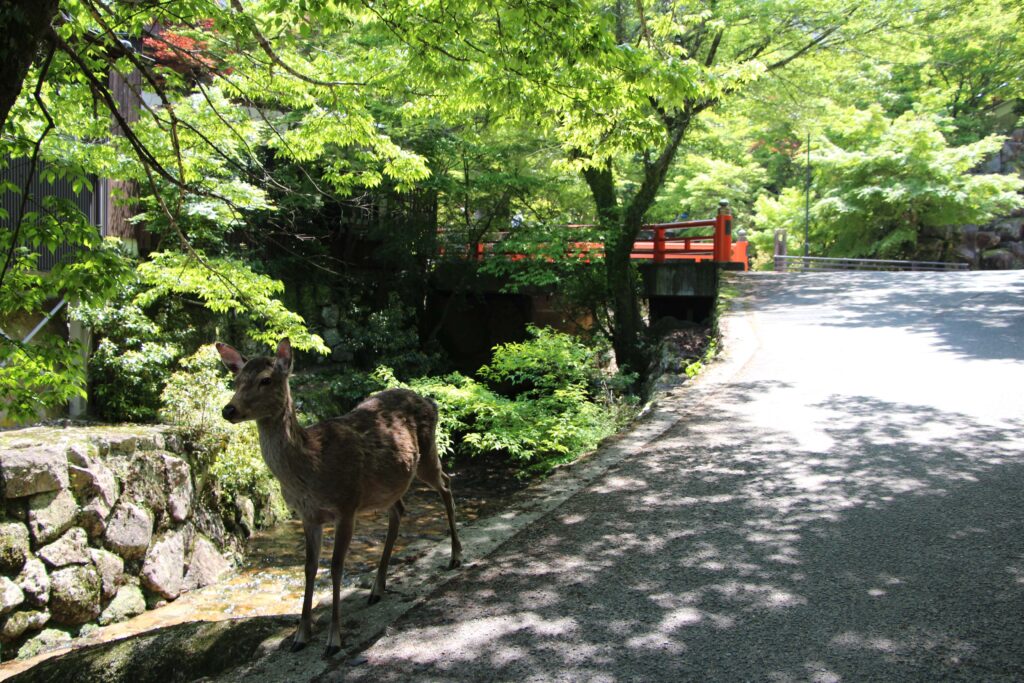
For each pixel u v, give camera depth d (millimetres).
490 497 10930
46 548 6844
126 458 8031
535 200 17875
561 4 5348
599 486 5234
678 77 5801
